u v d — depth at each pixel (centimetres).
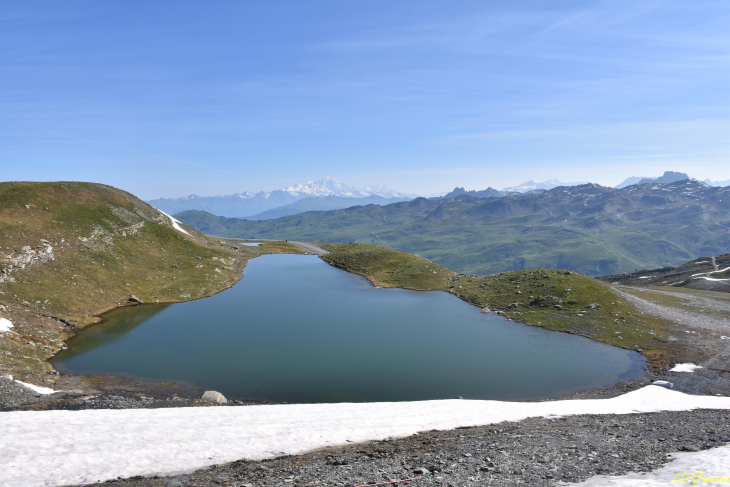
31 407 2956
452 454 1950
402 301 8375
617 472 1533
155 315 6812
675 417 2902
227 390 3916
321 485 1545
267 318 6825
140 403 3294
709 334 5750
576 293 7475
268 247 17175
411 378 4350
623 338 5722
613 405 3453
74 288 6669
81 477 1655
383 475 1652
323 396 3831
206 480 1670
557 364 4844
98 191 10569
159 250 9831
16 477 1582
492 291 8594
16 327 4838
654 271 19850
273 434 2372
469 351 5281
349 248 15688
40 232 7506
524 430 2562
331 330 6194
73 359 4644
